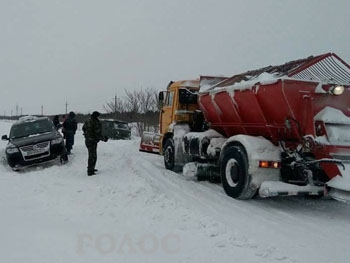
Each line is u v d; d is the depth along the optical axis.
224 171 7.83
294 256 4.61
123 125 27.14
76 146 16.20
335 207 7.27
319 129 6.79
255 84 7.22
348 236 5.45
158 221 5.91
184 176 9.63
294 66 7.39
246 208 6.89
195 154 9.27
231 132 8.77
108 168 10.77
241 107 7.87
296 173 6.95
